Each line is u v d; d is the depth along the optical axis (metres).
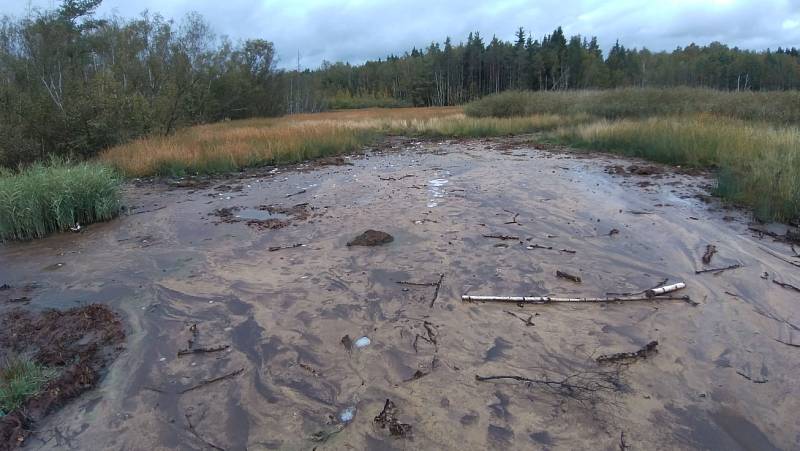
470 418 3.18
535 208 8.01
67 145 15.24
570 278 5.16
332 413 3.29
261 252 6.41
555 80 69.94
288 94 58.72
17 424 3.25
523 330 4.21
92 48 23.44
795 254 5.77
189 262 6.19
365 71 98.94
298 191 10.14
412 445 2.97
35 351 4.19
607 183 9.88
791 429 3.03
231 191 10.55
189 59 25.28
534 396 3.37
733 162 10.15
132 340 4.32
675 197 8.59
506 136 19.88
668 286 4.88
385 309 4.68
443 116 30.45
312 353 3.99
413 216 7.72
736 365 3.67
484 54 80.25
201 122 34.00
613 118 21.39
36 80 17.58
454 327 4.30
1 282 5.90
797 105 17.67
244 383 3.65
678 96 22.06
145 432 3.19
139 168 12.83
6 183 8.14
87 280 5.79
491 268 5.54
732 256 5.76
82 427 3.25
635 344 3.96
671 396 3.35
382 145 18.09
